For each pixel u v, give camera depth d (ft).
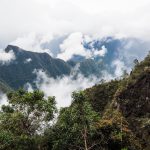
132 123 454.81
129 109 499.10
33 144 147.74
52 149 152.76
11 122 148.97
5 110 159.02
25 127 150.41
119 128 232.12
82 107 155.53
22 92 157.28
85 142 157.07
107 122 224.94
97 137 178.60
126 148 206.49
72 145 157.38
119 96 531.09
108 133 213.87
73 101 156.46
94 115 161.48
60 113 158.51
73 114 154.51
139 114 483.10
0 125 151.23
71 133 155.02
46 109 150.41
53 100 155.22
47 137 154.20
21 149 144.56
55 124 156.25
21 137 143.95
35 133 151.23
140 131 416.26
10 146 144.87
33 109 151.43
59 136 154.51
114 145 211.41
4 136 143.33
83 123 155.94
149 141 375.04
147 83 517.96
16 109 154.51
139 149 242.58
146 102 492.95
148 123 419.74
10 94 159.74
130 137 241.35
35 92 152.87
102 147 184.44
